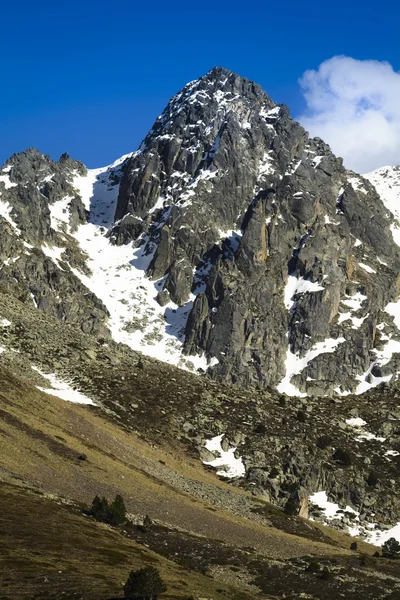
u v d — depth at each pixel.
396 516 154.25
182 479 135.25
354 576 98.38
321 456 167.62
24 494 92.19
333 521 147.75
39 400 140.12
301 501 147.62
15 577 64.44
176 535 100.94
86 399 166.50
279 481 153.38
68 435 128.25
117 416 162.50
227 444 164.62
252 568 95.31
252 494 146.88
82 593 63.50
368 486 160.62
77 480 108.81
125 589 64.50
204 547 98.94
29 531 78.50
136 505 109.38
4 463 102.62
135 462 132.75
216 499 131.12
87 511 96.12
